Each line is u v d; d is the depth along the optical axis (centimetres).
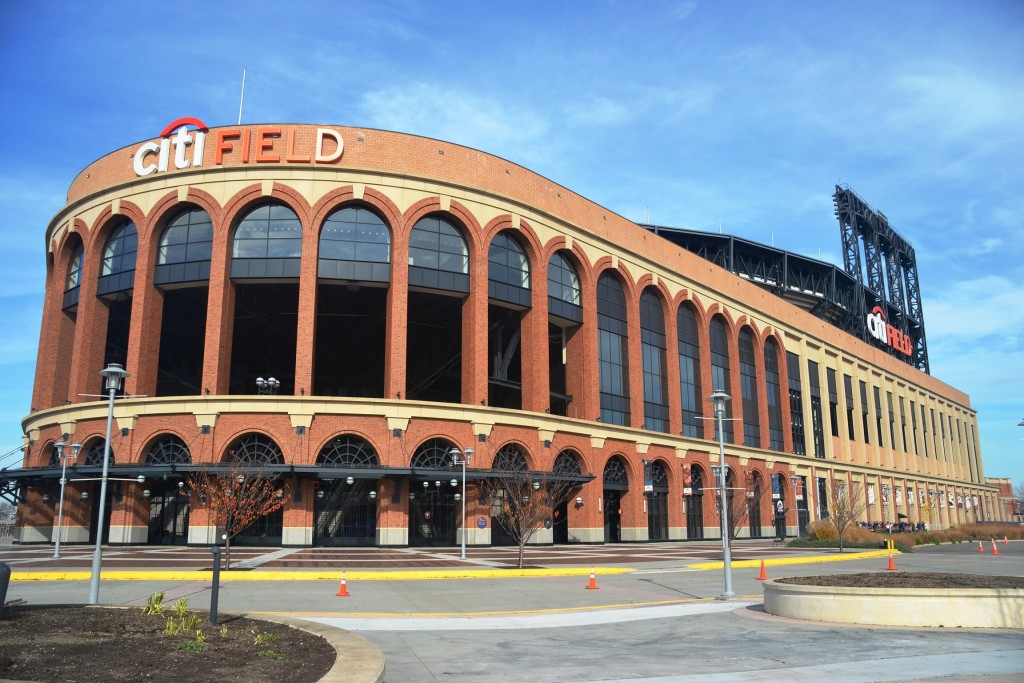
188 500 4294
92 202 4719
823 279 9438
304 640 1235
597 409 5191
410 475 3972
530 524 3222
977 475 13012
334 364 6034
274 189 4319
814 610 1684
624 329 5681
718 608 1927
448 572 2741
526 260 4975
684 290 6325
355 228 4400
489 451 4347
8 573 1362
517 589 2375
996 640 1409
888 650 1302
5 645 1118
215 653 1119
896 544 5303
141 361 4278
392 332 4256
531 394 4812
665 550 4534
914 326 12181
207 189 4366
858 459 8744
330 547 4072
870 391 9344
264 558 3303
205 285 4412
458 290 4550
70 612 1436
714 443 6300
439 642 1405
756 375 7144
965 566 3469
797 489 7219
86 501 4416
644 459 5500
